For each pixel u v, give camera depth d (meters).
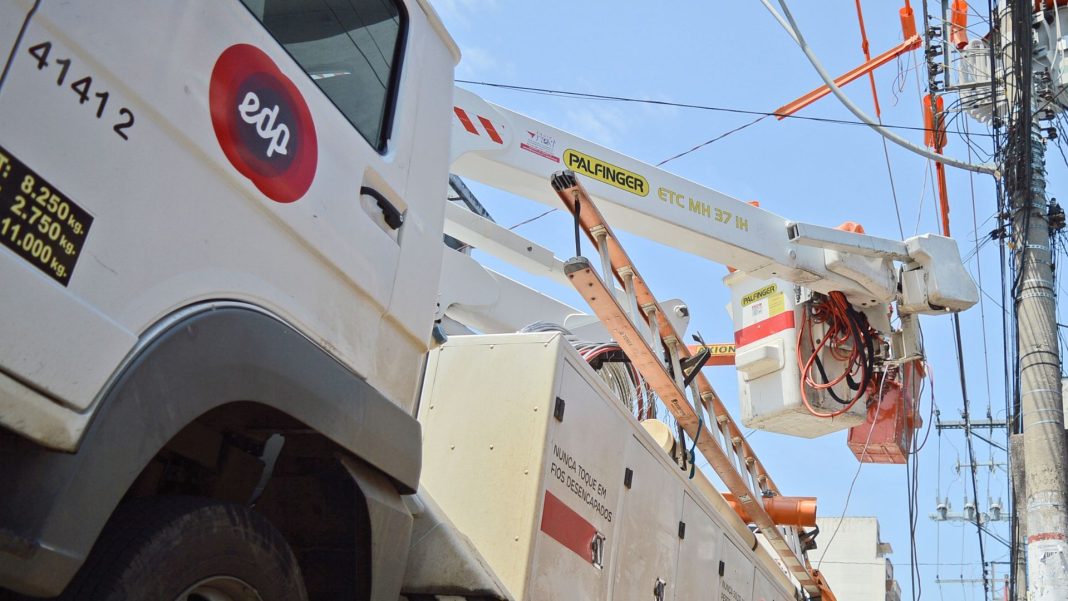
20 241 2.25
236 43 2.97
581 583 4.70
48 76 2.34
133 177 2.56
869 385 9.12
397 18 4.01
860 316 9.02
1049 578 8.52
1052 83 10.23
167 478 3.18
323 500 3.41
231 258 2.88
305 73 3.31
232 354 2.80
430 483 4.56
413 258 3.83
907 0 11.27
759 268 8.48
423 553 3.99
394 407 3.58
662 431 6.62
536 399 4.59
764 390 8.95
